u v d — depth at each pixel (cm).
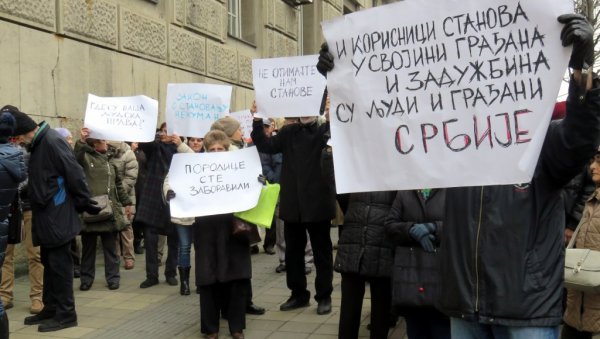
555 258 229
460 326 250
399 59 255
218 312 483
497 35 232
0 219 385
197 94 618
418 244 354
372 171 260
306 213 523
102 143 648
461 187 244
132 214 766
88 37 830
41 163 484
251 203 455
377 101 260
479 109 236
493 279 229
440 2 245
